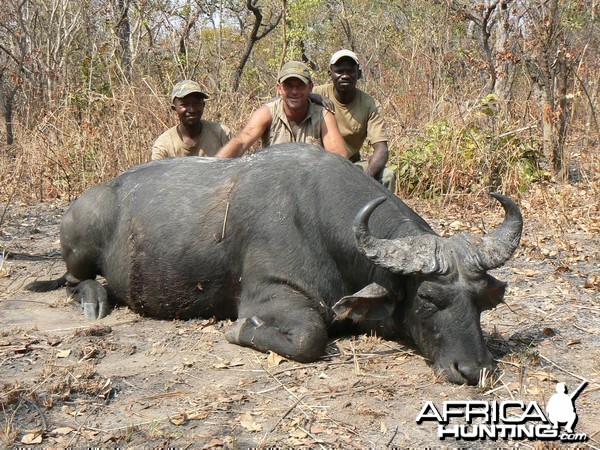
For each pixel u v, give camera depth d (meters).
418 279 4.84
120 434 4.28
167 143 8.27
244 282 5.86
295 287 5.61
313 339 5.23
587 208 9.87
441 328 4.76
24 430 4.34
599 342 5.61
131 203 6.39
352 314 5.05
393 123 12.99
